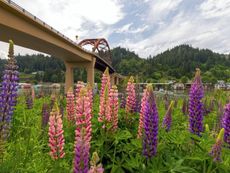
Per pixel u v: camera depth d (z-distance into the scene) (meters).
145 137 6.09
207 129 8.15
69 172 6.11
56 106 6.48
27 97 16.50
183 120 12.60
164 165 6.18
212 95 21.47
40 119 10.84
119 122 9.41
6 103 6.22
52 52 76.94
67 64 99.19
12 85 6.28
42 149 8.31
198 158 5.80
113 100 7.89
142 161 6.20
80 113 6.55
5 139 6.30
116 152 7.09
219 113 10.33
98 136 7.71
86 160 4.21
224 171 5.72
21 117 10.84
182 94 29.89
